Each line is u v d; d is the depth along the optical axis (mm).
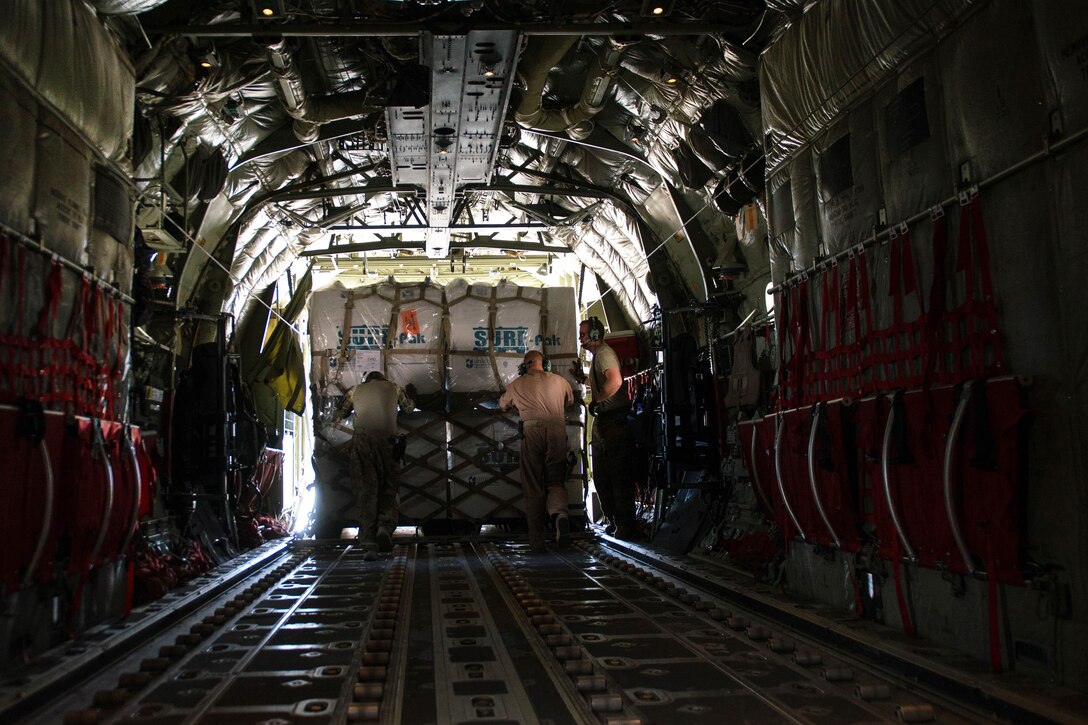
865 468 5031
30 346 4348
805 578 5922
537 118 9344
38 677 3828
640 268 12023
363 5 6906
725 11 6781
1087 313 3391
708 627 5250
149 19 6504
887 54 4781
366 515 9336
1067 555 3469
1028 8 3723
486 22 6840
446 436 11305
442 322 11336
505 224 13102
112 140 5543
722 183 8750
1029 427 3688
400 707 3570
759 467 7004
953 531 3961
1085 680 3344
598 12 7105
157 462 7918
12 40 4145
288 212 11547
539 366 9898
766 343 8359
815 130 5801
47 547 4395
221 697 3748
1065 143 3479
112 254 5641
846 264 5340
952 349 4207
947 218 4297
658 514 10055
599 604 6102
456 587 6988
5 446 3963
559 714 3463
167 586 6383
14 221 4262
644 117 9125
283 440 14117
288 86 8109
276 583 7363
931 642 4367
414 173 10625
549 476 9609
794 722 3334
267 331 13836
